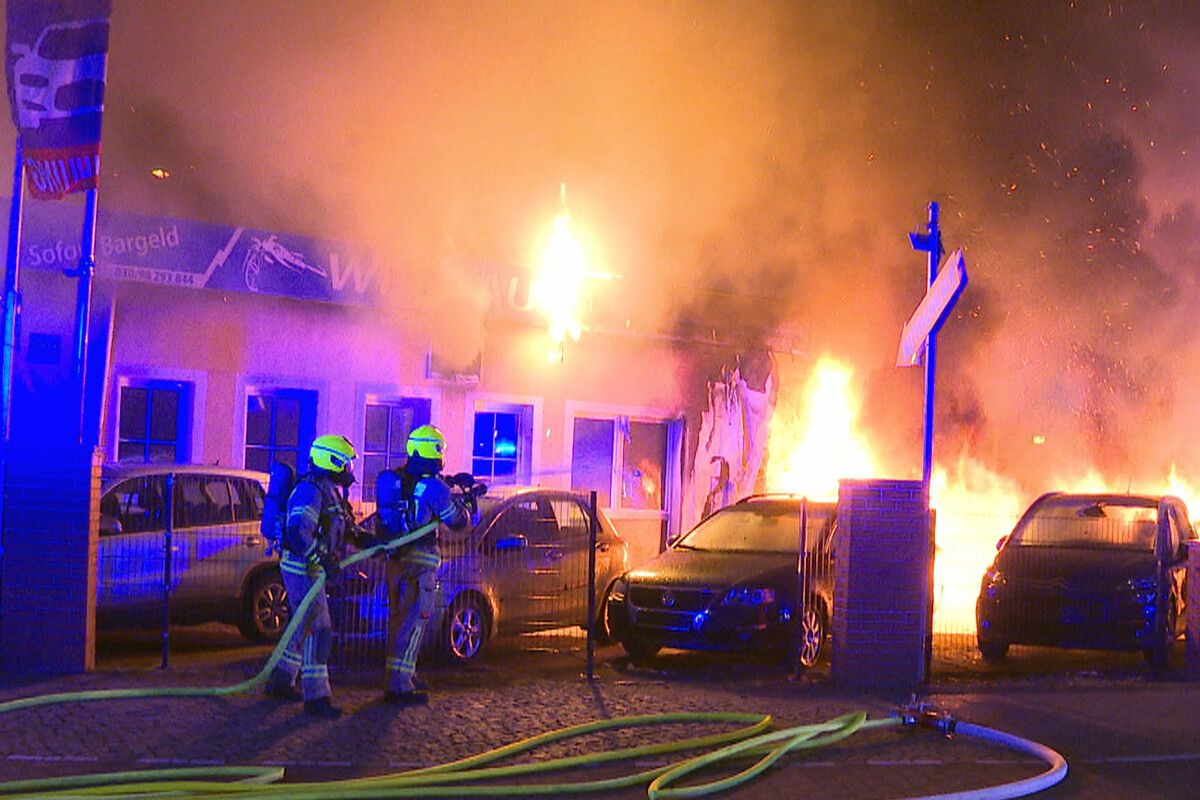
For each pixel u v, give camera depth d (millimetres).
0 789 6008
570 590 11531
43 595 9453
